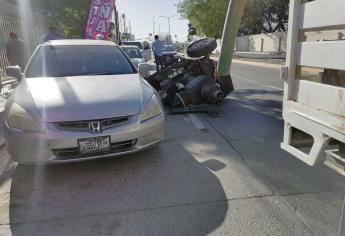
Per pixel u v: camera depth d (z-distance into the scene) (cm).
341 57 233
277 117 730
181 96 812
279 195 381
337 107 239
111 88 472
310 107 270
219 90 816
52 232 324
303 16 272
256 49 5284
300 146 305
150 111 456
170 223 332
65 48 589
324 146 254
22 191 409
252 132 622
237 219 335
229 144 556
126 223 335
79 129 413
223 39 863
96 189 407
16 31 1510
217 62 915
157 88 933
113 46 619
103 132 416
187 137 601
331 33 248
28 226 335
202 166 467
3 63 1331
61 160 410
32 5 1734
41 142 407
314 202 364
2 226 336
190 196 383
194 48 861
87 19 1307
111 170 457
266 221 330
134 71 569
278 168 454
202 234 313
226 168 458
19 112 423
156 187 407
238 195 383
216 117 745
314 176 427
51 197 392
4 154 535
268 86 1223
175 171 452
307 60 271
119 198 384
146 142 450
